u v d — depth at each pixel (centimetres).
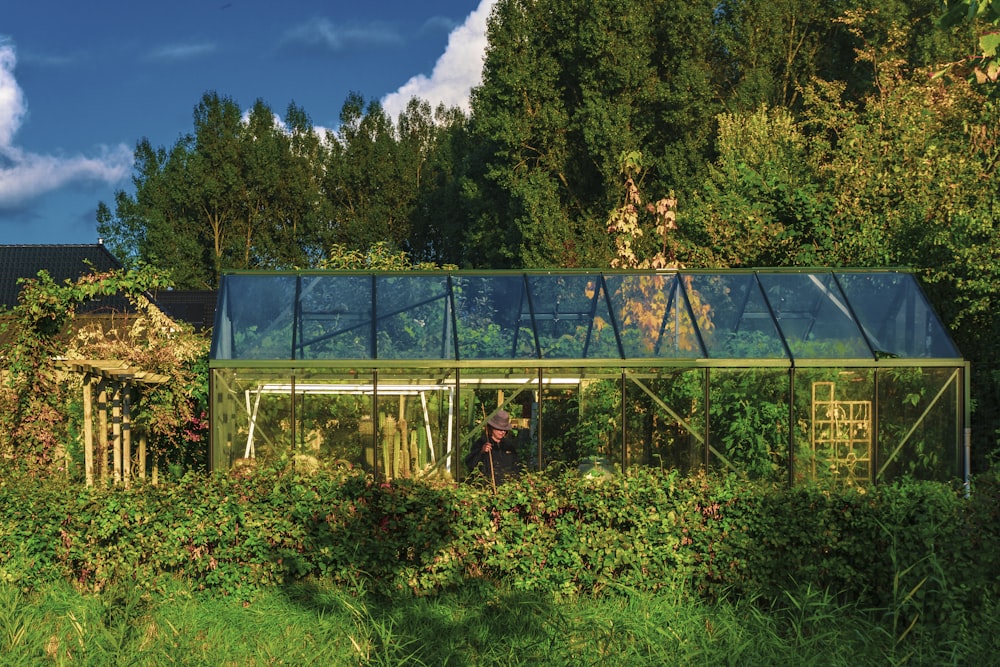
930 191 1520
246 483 879
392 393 1133
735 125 2738
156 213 5494
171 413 1352
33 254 3231
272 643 730
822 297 1206
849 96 3688
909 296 1212
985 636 729
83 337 1302
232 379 1090
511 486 882
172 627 746
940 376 1109
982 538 792
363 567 866
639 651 709
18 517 860
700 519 857
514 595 827
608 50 3353
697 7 3472
